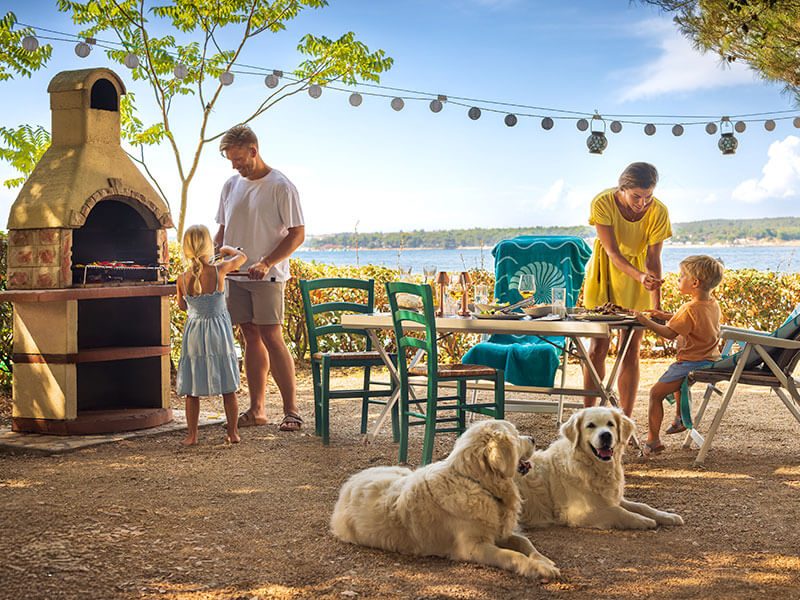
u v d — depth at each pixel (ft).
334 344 36.91
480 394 28.37
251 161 21.98
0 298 19.01
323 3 38.14
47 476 16.53
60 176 20.27
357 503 12.53
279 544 12.38
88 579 10.67
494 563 11.35
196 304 19.48
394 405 20.88
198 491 15.43
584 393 19.43
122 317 23.00
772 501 14.76
